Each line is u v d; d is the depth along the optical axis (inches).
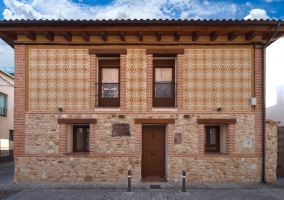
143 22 315.0
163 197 274.8
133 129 340.8
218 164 338.6
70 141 357.4
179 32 327.6
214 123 342.0
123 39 342.6
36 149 339.9
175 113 341.4
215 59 346.9
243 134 340.5
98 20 315.3
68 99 344.2
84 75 346.0
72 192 292.5
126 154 338.6
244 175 338.0
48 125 341.7
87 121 340.5
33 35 340.2
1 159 574.6
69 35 339.0
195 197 275.1
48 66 346.6
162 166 364.8
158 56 357.7
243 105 343.9
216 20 313.7
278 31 329.1
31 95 344.5
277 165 379.2
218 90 344.8
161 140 366.9
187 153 338.6
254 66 346.0
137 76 345.7
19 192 293.0
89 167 338.3
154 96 363.6
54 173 337.4
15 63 344.8
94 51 345.4
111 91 362.6
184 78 345.7
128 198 271.1
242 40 347.3
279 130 386.0
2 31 331.0
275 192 294.4
